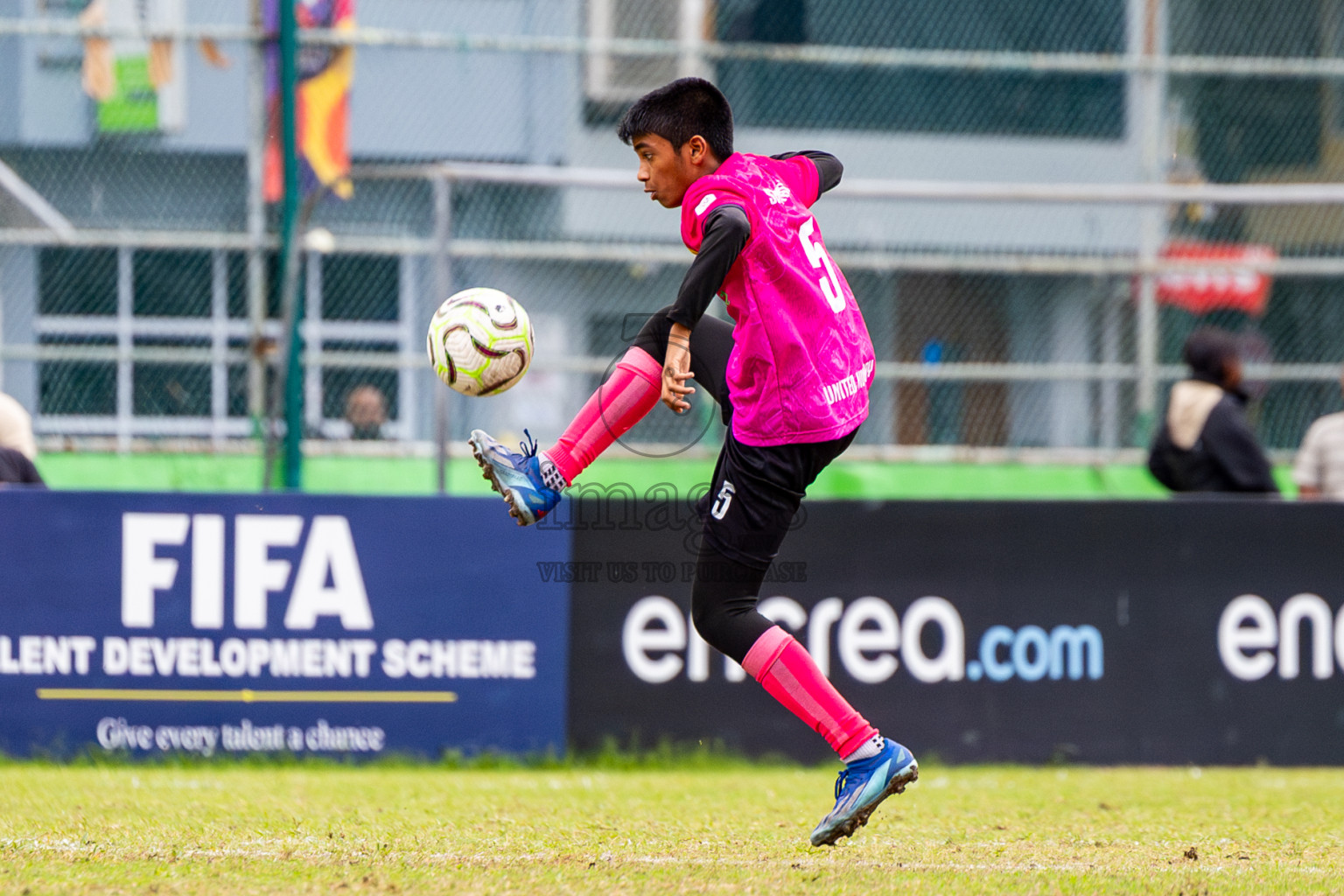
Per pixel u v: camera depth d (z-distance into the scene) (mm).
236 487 28969
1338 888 10320
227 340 29641
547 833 12781
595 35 33031
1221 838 12969
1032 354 32219
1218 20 35156
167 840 12148
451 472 29906
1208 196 28250
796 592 19891
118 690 19391
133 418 29172
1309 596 20469
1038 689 20156
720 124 11203
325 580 19641
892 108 35406
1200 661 20312
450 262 27500
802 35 34938
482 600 19828
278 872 10648
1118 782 18469
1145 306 31906
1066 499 20328
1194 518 20422
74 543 19422
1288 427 32062
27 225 29625
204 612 19469
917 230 33156
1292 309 32719
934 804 15750
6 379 29031
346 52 30484
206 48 29812
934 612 20062
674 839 12469
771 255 10719
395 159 31125
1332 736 20359
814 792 17016
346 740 19594
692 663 19969
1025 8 35375
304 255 29219
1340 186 34625
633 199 32438
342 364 29391
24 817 13695
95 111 29812
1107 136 35594
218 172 29953
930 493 31328
